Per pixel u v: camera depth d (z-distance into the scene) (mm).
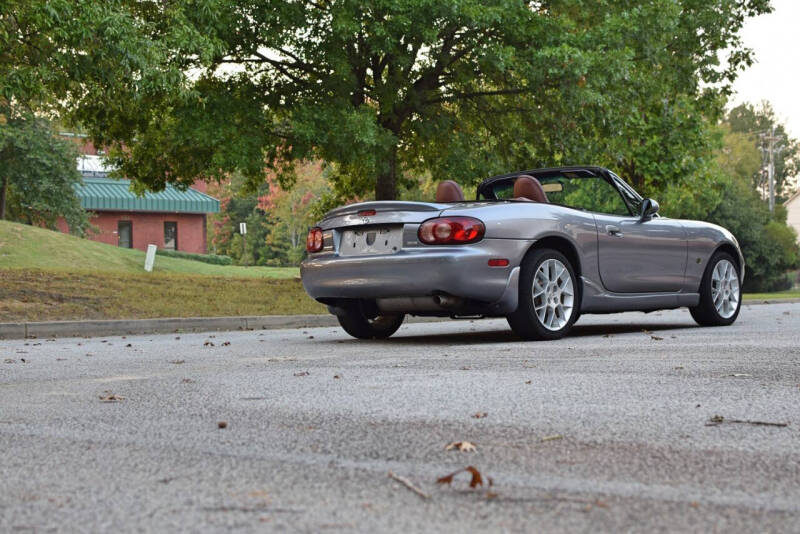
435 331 9586
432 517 2127
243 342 8297
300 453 2914
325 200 24547
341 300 7641
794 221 88875
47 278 15141
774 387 4273
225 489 2445
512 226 7109
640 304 8227
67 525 2125
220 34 15984
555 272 7410
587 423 3367
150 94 16062
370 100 19703
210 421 3578
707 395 4035
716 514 2146
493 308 7098
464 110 20156
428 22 16328
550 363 5430
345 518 2131
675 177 22812
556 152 19141
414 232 7031
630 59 17953
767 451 2867
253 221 71438
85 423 3604
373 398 4078
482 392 4191
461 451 2896
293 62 17953
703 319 9148
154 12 15695
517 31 17062
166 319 10953
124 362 6316
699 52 21188
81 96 16781
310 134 16297
